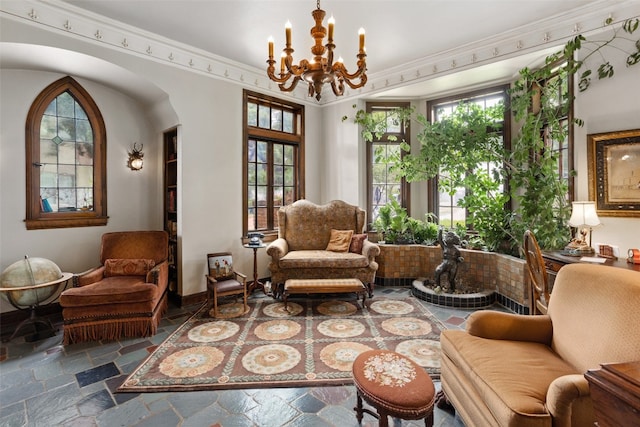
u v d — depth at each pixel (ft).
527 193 11.59
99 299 9.43
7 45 9.21
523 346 5.88
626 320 4.60
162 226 14.08
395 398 4.65
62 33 9.73
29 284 9.37
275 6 9.73
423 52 13.25
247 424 5.97
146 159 14.02
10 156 10.69
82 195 12.32
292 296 13.75
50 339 9.63
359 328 10.25
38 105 11.20
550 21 10.76
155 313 10.22
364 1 9.55
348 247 14.71
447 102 16.06
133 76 11.51
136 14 10.20
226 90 13.98
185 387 7.09
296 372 7.67
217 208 13.76
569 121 11.12
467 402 5.34
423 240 15.56
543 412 4.12
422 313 11.58
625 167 9.55
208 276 12.16
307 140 17.48
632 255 8.52
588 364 4.93
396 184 17.35
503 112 14.12
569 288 5.87
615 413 2.93
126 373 7.72
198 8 9.86
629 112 9.51
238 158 14.48
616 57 9.73
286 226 15.57
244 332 10.00
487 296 12.31
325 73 7.20
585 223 9.33
